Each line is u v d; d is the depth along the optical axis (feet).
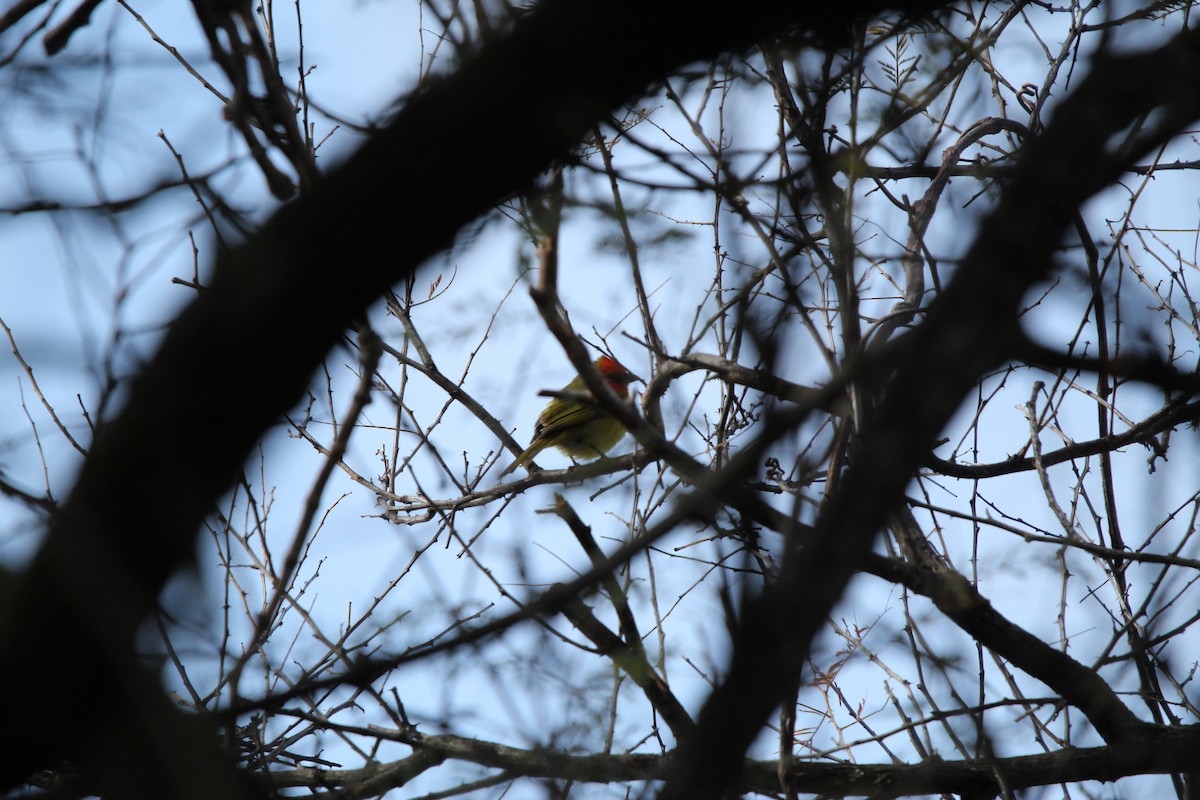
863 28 23.24
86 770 18.58
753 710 14.34
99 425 18.70
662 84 22.27
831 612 14.60
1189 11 20.65
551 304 22.12
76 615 17.87
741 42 20.21
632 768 24.27
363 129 20.88
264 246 18.71
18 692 17.87
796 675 14.47
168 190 20.08
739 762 14.34
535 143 19.21
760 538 21.40
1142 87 17.25
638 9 18.98
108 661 18.16
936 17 26.17
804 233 21.34
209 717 18.12
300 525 20.94
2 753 18.22
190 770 17.25
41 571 17.99
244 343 18.47
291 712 24.75
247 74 20.59
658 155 21.74
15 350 19.01
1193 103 17.03
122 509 18.17
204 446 18.65
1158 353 22.00
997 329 15.80
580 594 23.97
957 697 25.82
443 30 21.27
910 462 15.11
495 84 18.90
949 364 15.55
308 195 19.07
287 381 18.94
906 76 27.66
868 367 16.14
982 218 17.04
